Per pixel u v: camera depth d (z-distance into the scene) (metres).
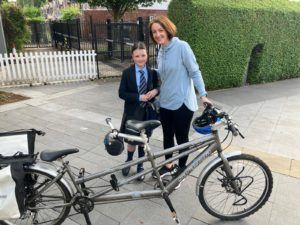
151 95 3.13
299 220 2.79
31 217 2.65
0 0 12.77
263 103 6.54
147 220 2.79
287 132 4.86
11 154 2.30
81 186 2.50
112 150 2.46
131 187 3.23
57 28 17.11
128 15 20.03
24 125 5.08
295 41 9.17
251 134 4.76
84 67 8.93
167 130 3.29
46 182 2.41
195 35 6.88
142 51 3.09
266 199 2.78
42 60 8.31
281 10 8.40
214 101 6.65
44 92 7.43
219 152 2.62
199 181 2.63
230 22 7.32
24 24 13.14
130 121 2.51
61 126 5.04
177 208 2.95
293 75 9.73
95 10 21.67
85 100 6.67
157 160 3.65
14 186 2.18
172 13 7.24
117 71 9.92
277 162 3.83
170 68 2.95
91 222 2.75
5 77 8.05
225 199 2.97
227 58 7.61
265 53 8.48
